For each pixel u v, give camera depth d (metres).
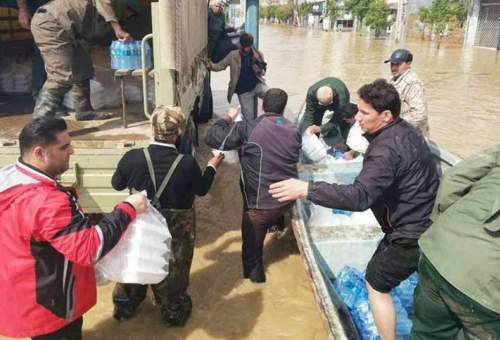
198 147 7.47
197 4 5.45
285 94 3.90
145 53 3.87
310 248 3.57
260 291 3.86
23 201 2.21
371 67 20.23
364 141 5.12
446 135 9.29
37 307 2.35
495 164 2.20
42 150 2.25
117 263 2.58
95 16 4.26
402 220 2.68
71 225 2.22
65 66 4.19
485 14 31.48
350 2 55.06
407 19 40.31
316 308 3.65
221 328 3.40
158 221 2.71
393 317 2.84
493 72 18.67
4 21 6.00
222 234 4.75
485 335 2.08
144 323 3.43
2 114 5.05
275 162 3.66
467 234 2.05
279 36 48.22
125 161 3.03
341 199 2.53
